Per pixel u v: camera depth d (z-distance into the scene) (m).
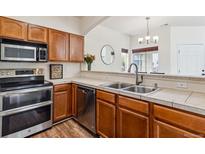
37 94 2.21
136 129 1.53
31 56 2.38
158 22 4.06
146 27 4.57
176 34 4.45
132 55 5.76
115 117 1.79
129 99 1.60
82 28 3.46
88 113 2.31
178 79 1.79
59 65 3.18
